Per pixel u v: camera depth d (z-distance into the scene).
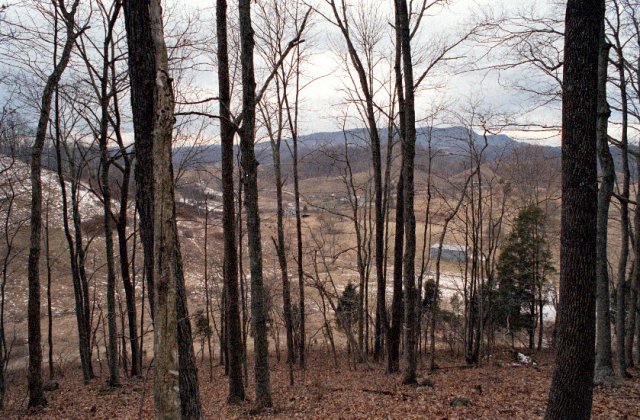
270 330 21.86
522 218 23.03
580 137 4.71
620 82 11.19
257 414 8.80
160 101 3.81
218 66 8.87
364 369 15.52
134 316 15.11
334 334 26.16
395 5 11.16
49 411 10.32
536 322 24.64
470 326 18.33
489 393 9.29
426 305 23.64
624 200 9.13
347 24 13.09
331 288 27.77
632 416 7.19
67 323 26.02
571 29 4.74
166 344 3.74
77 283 14.51
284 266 14.35
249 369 19.62
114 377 13.12
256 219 8.71
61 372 18.80
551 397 4.92
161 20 3.88
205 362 22.20
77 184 14.57
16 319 25.47
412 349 10.19
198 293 28.83
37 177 10.02
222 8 8.71
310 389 11.78
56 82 10.18
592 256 4.75
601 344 9.76
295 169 15.32
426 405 8.34
